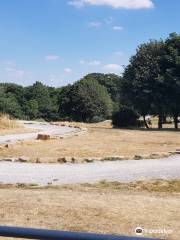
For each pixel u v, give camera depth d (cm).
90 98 8775
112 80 12788
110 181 1438
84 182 1421
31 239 279
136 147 2403
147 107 5350
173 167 1739
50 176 1534
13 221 880
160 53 5328
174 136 3256
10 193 1131
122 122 5272
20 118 9350
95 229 845
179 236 812
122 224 873
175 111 5181
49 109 9950
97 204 1013
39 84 10775
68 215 923
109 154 2108
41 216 916
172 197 1151
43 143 2592
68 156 2023
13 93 10594
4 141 2702
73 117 9075
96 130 4056
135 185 1362
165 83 5088
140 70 5331
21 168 1702
